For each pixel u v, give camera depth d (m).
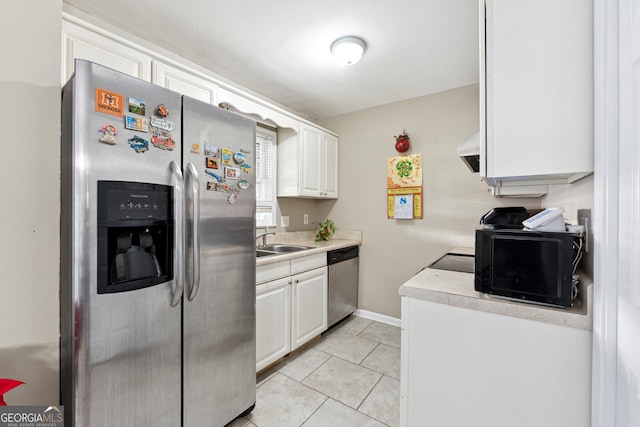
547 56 0.99
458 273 1.44
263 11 1.66
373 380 2.00
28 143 1.10
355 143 3.27
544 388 0.96
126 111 1.10
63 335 1.14
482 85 1.09
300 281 2.36
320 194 3.11
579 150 0.95
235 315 1.55
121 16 1.70
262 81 2.54
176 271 1.25
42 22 1.14
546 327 0.95
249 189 1.63
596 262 0.88
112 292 1.07
